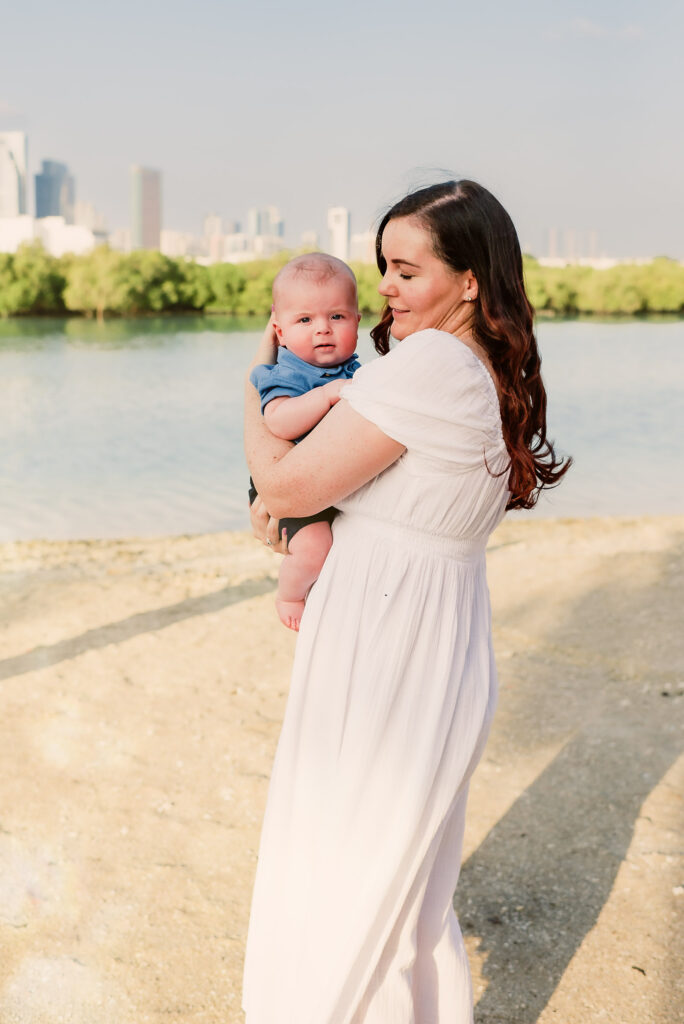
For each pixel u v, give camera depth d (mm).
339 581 1855
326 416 1801
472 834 3543
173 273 73500
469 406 1718
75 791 3881
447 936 1996
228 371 31969
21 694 4883
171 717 4613
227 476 13352
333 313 1938
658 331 56688
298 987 1839
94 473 13516
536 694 4812
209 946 2922
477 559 1927
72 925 3014
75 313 73062
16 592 6781
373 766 1791
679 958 2814
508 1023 2572
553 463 1913
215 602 6504
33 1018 2605
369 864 1787
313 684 1853
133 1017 2615
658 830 3508
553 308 79188
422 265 1762
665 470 13906
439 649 1828
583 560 7441
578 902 3107
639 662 5176
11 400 23219
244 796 3848
